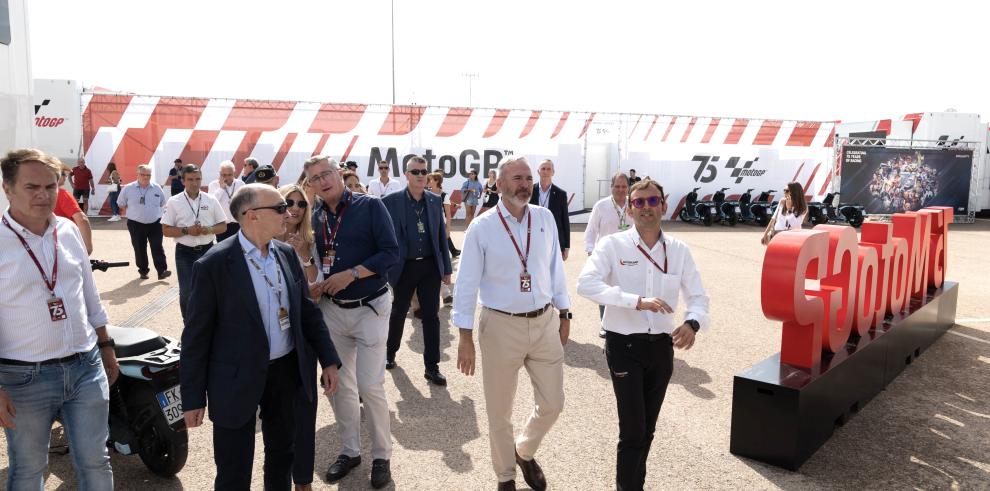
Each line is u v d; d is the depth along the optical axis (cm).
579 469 356
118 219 1614
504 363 310
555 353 320
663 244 306
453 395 470
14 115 333
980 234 1767
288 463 272
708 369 540
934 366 558
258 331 250
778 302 374
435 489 331
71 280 255
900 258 566
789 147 2027
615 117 1891
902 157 2016
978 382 516
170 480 340
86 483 261
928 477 354
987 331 682
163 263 905
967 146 2102
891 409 456
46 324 244
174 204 586
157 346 346
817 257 393
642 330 294
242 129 1662
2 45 321
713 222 1966
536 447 328
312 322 282
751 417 370
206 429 409
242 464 253
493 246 306
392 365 528
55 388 248
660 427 417
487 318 312
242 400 247
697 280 308
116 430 340
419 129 1748
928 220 630
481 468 355
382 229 350
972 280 1024
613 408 447
